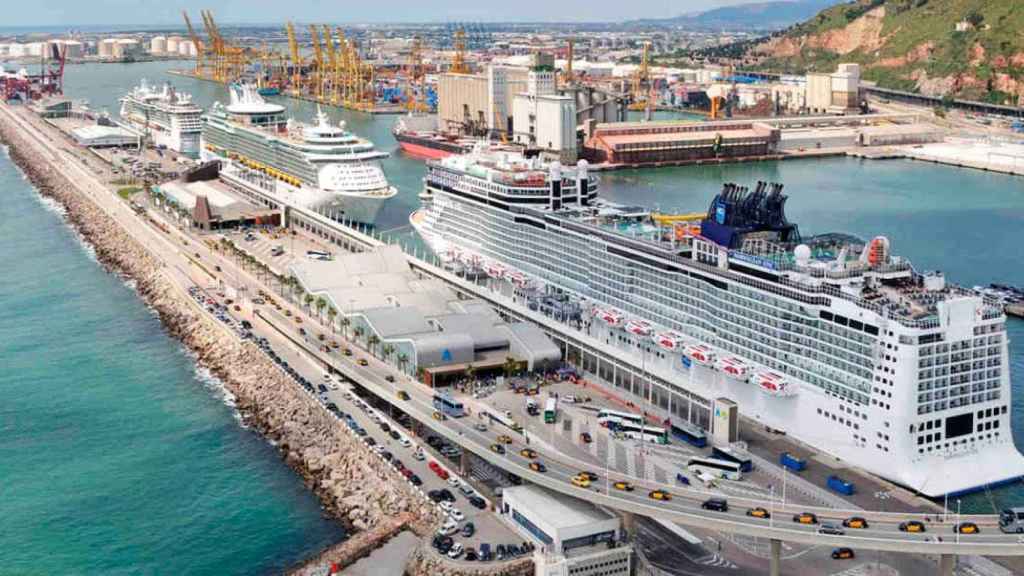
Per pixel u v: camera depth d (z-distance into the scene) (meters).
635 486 188.88
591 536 177.25
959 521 174.12
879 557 177.62
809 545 182.00
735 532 171.62
